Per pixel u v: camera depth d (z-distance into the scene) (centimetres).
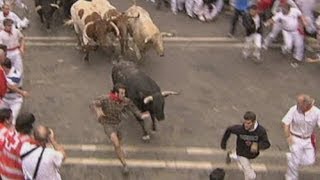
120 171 1388
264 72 1841
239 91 1734
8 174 1058
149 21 1795
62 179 1355
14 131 1059
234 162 1416
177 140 1502
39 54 1934
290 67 1873
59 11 2184
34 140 1045
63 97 1692
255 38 1875
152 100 1420
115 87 1360
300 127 1266
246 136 1223
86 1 1908
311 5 1920
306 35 1916
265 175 1380
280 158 1439
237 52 1961
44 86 1748
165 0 2288
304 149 1280
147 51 1886
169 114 1612
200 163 1420
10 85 1397
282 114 1622
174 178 1366
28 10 2242
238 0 1994
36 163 1019
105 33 1833
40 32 2080
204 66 1873
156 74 1814
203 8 2181
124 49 1864
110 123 1341
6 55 1516
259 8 1945
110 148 1470
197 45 2008
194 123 1574
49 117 1597
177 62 1892
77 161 1420
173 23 2170
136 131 1529
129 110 1452
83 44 1869
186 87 1750
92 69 1844
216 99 1691
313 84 1778
